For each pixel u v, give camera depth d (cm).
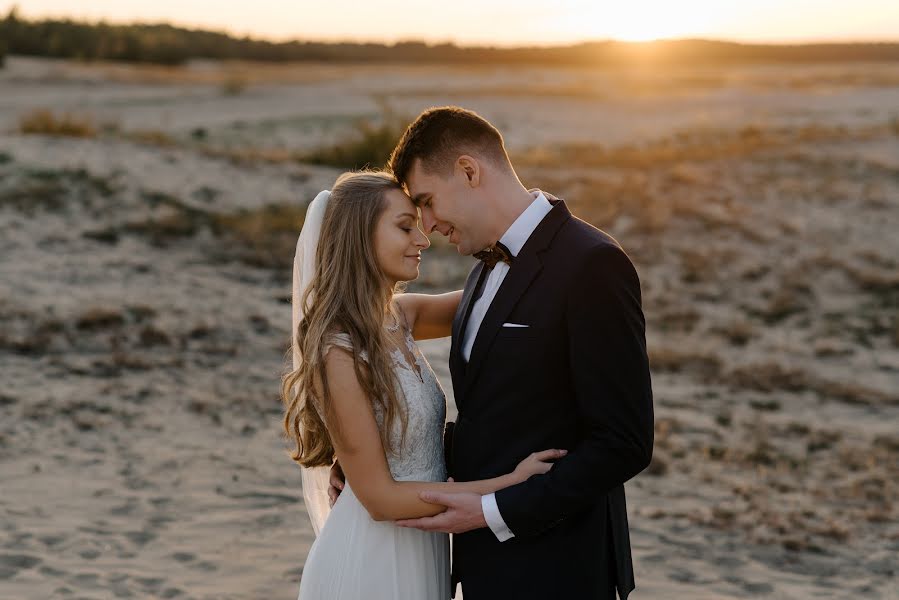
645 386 242
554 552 251
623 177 1991
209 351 820
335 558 267
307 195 1602
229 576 436
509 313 251
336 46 10919
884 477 657
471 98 4369
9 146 1631
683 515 562
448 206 261
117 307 912
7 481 531
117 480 547
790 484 633
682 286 1295
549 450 247
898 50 13425
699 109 4216
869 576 485
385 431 256
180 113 3384
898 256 1503
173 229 1271
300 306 285
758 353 1030
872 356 1042
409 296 309
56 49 6688
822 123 3491
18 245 1123
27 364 748
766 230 1616
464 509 244
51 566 434
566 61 11981
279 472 576
